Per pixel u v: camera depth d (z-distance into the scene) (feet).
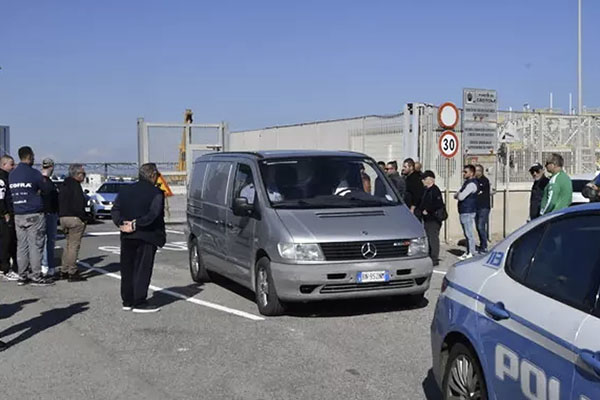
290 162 31.12
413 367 21.56
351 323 27.37
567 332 11.76
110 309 30.55
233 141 102.99
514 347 13.10
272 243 27.55
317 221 27.81
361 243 27.12
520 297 13.52
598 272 12.09
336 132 72.90
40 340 25.32
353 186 30.66
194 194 38.32
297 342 24.66
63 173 122.11
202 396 19.17
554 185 36.14
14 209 36.09
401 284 27.71
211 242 34.78
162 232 30.55
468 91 55.93
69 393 19.53
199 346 24.32
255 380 20.49
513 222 61.46
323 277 26.63
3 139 65.36
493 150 57.31
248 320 28.12
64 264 38.09
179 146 73.67
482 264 15.67
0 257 39.24
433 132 59.52
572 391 11.35
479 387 14.55
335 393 19.25
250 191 30.55
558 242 13.62
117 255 49.83
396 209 29.73
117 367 21.97
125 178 120.57
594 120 67.05
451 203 58.23
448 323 15.74
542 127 64.13
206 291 34.83
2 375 21.22
